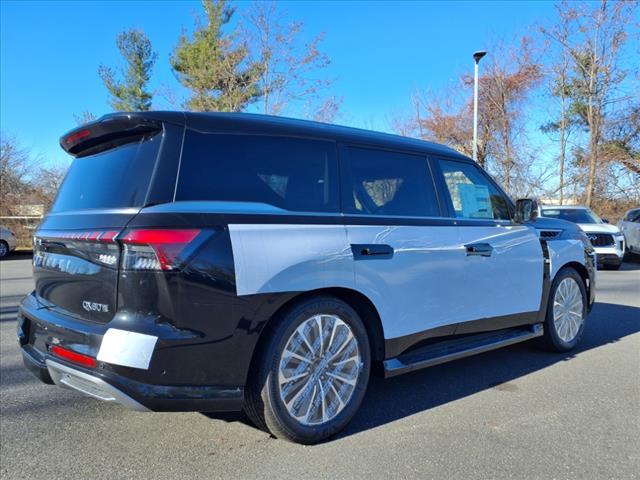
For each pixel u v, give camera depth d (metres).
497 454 3.18
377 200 3.76
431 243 3.94
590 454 3.18
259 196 3.16
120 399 2.73
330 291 3.41
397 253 3.70
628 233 16.42
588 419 3.71
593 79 23.20
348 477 2.91
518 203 4.74
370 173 3.79
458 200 4.36
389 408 3.94
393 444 3.32
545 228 5.20
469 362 5.15
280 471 2.98
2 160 28.03
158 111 3.08
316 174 3.48
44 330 3.27
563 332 5.39
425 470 2.98
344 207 3.54
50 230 3.40
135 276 2.74
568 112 25.06
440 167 4.31
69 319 3.08
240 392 2.96
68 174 3.70
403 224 3.80
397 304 3.70
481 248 4.33
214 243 2.86
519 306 4.77
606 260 13.62
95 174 3.31
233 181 3.09
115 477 2.93
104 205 3.04
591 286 5.75
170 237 2.75
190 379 2.82
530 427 3.57
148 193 2.85
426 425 3.62
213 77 24.73
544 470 2.98
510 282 4.64
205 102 24.88
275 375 3.10
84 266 3.02
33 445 3.34
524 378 4.63
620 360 5.17
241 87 24.94
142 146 3.07
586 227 13.88
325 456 3.16
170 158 2.94
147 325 2.72
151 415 3.82
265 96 23.89
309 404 3.26
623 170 23.56
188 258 2.77
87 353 2.85
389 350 3.69
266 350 3.09
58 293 3.26
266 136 3.33
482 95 27.73
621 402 4.04
